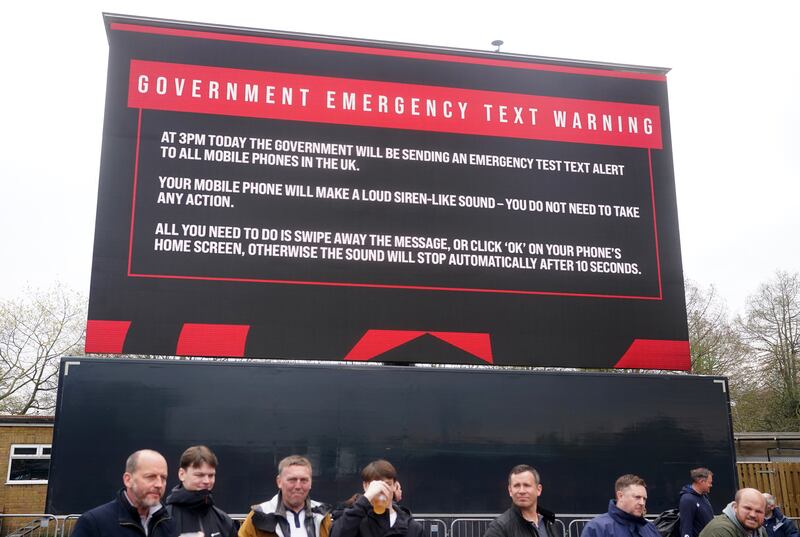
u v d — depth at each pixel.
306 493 4.49
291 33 10.85
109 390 8.52
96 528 3.93
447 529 8.85
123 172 9.94
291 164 10.45
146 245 9.77
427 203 10.69
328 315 10.05
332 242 10.30
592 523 4.96
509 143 11.12
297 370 8.92
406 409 9.05
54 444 8.29
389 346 10.11
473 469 9.06
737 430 28.09
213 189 10.15
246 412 8.72
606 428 9.52
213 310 9.76
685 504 7.78
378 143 10.77
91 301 9.44
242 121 10.45
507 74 11.38
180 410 8.59
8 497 18.06
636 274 11.01
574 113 11.44
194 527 4.37
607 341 10.69
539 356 10.45
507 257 10.72
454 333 10.32
